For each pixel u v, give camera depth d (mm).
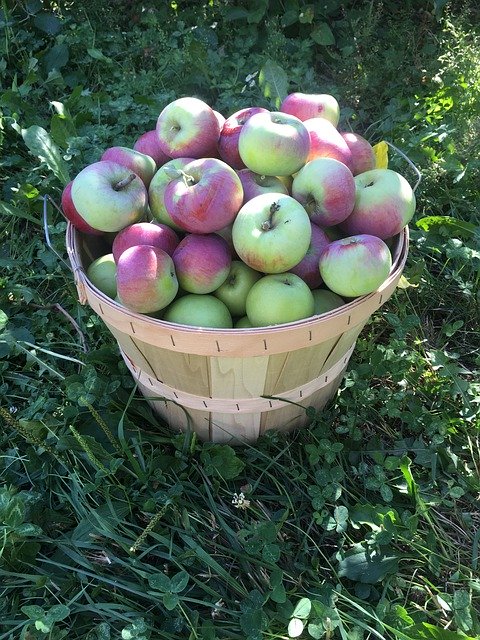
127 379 690
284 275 533
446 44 1074
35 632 514
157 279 498
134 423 678
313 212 569
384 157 706
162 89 1075
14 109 1015
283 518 583
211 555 576
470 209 883
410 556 571
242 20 1211
